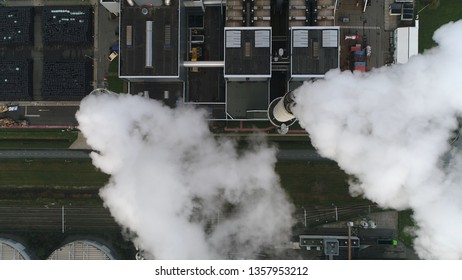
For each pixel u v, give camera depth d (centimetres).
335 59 6000
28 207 6962
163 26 6147
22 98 6962
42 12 6912
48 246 6856
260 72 6072
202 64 6294
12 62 6938
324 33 6012
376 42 6675
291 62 6031
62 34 6875
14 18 6938
